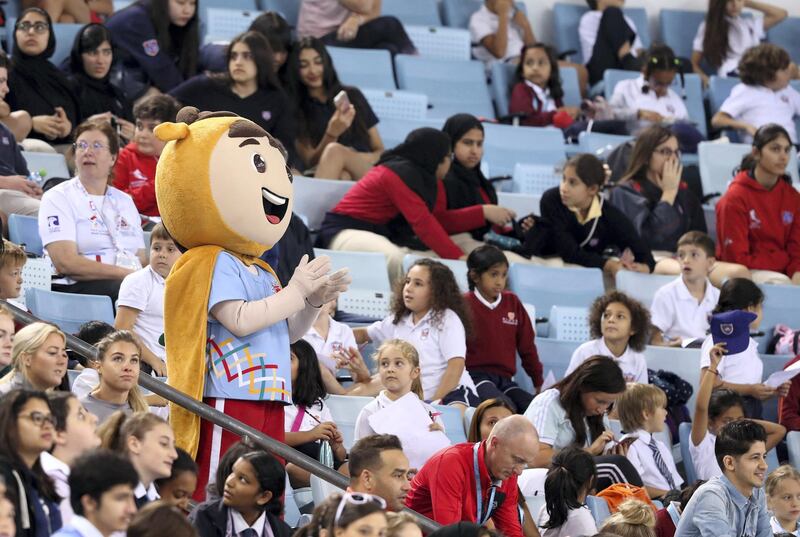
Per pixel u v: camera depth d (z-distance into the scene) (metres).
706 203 25.34
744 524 14.64
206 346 12.40
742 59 28.73
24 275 17.31
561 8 30.86
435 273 17.94
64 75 21.83
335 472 12.41
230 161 12.22
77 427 11.00
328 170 22.58
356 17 27.53
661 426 17.14
